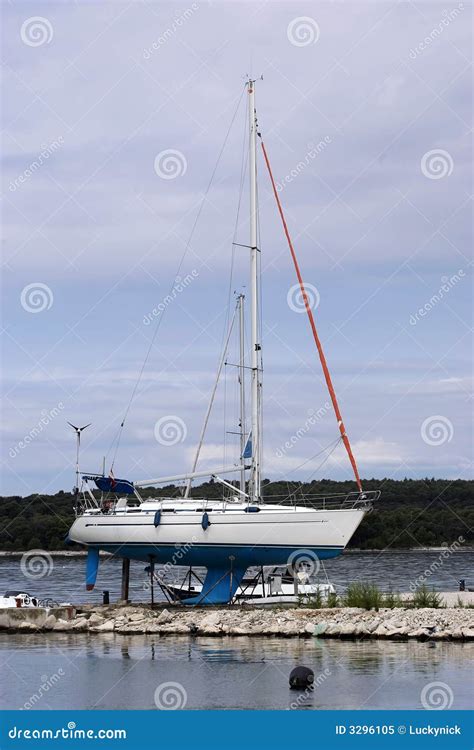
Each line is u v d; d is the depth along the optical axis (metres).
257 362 45.25
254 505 43.53
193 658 31.55
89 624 38.66
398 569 82.31
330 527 42.84
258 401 45.22
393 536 111.19
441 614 37.31
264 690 27.14
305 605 41.72
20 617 38.31
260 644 33.91
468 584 62.09
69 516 110.06
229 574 44.34
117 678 28.98
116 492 46.84
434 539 112.31
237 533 43.22
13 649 33.97
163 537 44.12
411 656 31.02
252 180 46.88
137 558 45.25
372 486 117.25
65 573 83.38
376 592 40.28
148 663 30.95
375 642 33.84
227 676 28.81
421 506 116.69
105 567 92.50
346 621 36.44
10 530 110.00
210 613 39.94
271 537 43.00
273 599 44.47
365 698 26.06
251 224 46.41
